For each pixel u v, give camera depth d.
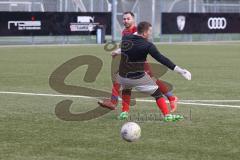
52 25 102.94
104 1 113.69
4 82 44.19
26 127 25.38
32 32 100.62
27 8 107.62
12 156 19.98
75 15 105.69
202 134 23.92
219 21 122.12
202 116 28.53
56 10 109.44
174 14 116.19
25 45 100.88
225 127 25.53
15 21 98.38
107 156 20.08
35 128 25.14
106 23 109.56
